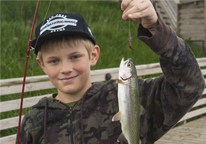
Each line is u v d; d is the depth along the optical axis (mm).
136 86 1575
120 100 1542
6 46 6484
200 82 1510
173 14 12422
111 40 8242
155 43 1416
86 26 1770
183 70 1447
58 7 9477
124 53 7668
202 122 5520
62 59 1668
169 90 1577
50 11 9078
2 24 7352
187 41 10695
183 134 4805
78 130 1754
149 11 1350
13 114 4438
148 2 1359
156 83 1678
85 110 1805
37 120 1863
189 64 1452
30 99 3607
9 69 5625
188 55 1465
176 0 11047
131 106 1548
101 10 10414
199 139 4523
